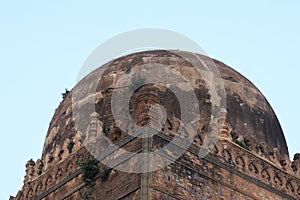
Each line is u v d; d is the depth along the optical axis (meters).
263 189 23.61
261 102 28.05
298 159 26.08
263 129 26.75
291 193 24.52
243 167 23.56
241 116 26.25
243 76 28.92
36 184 25.39
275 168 24.73
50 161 25.89
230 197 22.30
